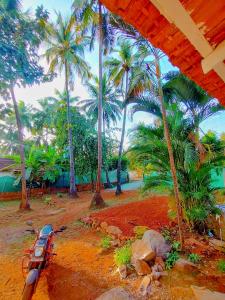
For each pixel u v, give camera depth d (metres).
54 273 4.55
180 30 1.05
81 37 12.29
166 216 7.60
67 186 19.34
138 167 7.28
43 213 11.01
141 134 6.39
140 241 5.21
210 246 5.43
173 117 6.31
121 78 14.77
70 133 16.47
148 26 1.10
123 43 11.30
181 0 0.88
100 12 9.98
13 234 7.51
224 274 4.21
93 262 4.98
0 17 7.51
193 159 5.46
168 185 6.61
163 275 4.21
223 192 6.64
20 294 3.86
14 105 12.20
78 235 6.98
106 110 19.70
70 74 16.62
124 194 14.88
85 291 3.88
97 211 9.43
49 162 16.50
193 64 1.28
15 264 5.05
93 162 18.12
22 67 7.88
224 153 6.68
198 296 3.48
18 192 16.20
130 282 4.09
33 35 8.24
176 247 5.18
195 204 6.40
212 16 0.93
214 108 6.18
